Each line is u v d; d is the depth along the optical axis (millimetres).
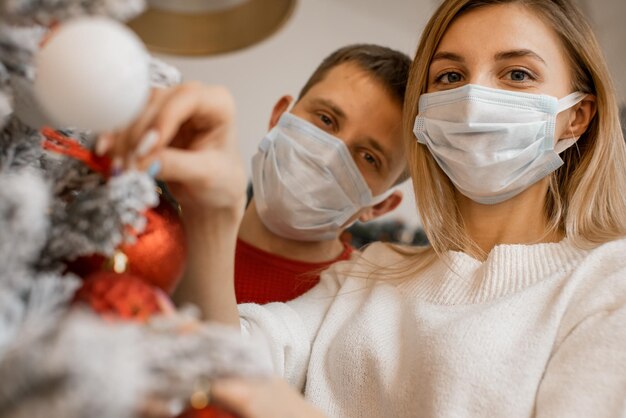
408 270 863
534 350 673
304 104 1078
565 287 707
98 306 314
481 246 839
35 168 375
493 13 838
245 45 1019
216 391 321
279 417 362
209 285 523
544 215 844
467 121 802
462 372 678
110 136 368
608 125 848
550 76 822
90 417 237
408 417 715
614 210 835
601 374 613
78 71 293
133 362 259
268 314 798
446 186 884
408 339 769
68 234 336
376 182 1055
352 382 765
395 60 1098
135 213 341
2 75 337
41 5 310
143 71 315
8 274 293
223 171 450
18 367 244
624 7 2676
